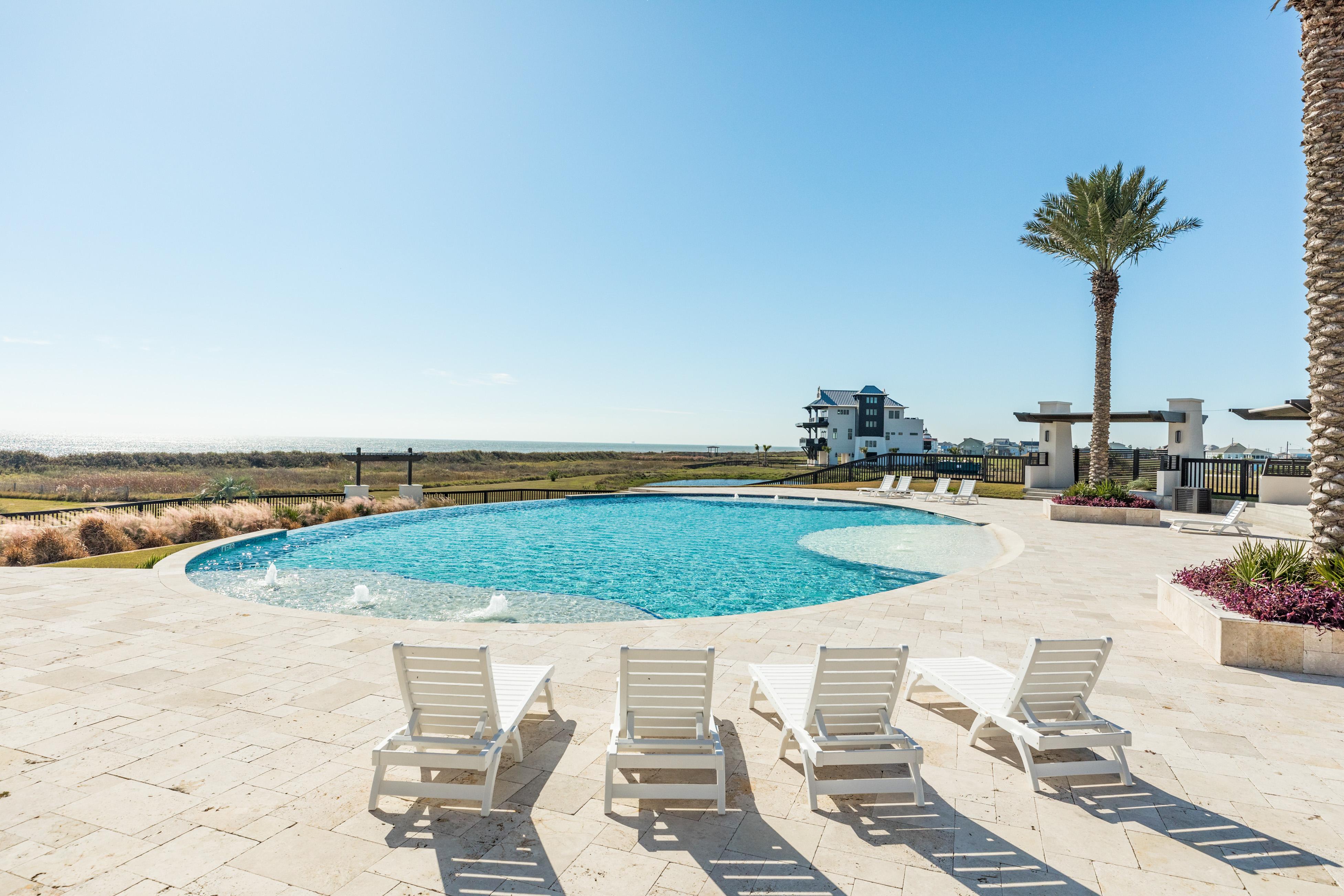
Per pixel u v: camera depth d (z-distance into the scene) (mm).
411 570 12922
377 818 3346
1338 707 4969
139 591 8828
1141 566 11242
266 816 3357
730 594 10812
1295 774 3918
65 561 12031
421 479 47688
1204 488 20078
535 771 3887
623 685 3561
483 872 2908
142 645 6418
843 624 7383
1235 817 3434
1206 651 6355
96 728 4445
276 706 4859
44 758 3998
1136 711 4883
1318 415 6570
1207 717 4770
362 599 10383
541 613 9609
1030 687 3916
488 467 58375
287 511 18453
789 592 11039
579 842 3162
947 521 19938
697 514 22500
